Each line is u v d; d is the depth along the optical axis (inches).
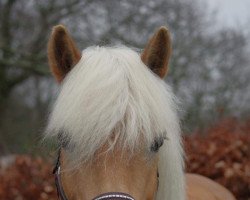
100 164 90.2
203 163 215.6
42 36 581.3
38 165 246.7
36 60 546.3
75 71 98.4
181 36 542.6
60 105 95.3
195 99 513.7
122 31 514.3
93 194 89.2
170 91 106.1
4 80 634.8
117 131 90.6
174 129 104.7
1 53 564.4
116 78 94.0
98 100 91.4
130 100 92.7
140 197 91.2
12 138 625.9
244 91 598.2
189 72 524.7
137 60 100.8
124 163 90.5
